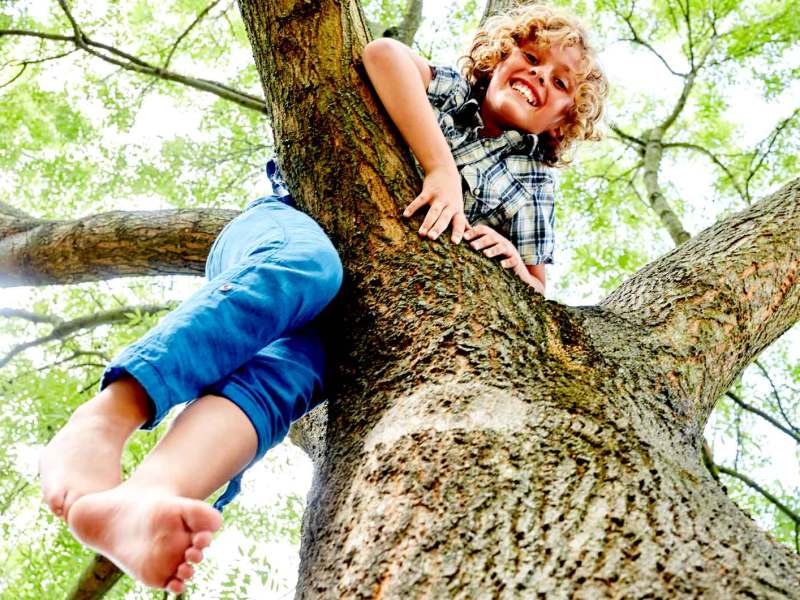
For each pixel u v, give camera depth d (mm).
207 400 1182
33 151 5590
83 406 1101
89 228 2883
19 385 4305
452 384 1204
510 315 1403
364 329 1417
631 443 1078
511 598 810
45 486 990
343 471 1163
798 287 1784
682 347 1491
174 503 915
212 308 1224
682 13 6684
